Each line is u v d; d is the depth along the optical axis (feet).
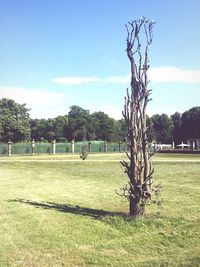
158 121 403.75
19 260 27.45
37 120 391.86
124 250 29.94
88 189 64.13
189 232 34.53
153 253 29.32
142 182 39.73
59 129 378.53
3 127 316.81
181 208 45.73
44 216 40.75
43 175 89.04
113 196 55.72
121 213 42.11
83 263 27.12
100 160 148.66
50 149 224.74
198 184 70.90
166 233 34.32
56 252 29.19
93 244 31.19
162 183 72.38
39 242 31.45
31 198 53.62
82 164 126.31
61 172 97.55
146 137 39.93
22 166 117.29
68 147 231.50
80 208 45.83
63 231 34.65
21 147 213.25
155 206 46.88
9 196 55.26
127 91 40.91
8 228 35.73
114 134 399.24
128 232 34.42
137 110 40.47
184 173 93.50
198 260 27.53
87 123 387.75
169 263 27.09
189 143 350.84
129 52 41.22
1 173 92.99
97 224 37.01
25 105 340.59
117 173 95.09
